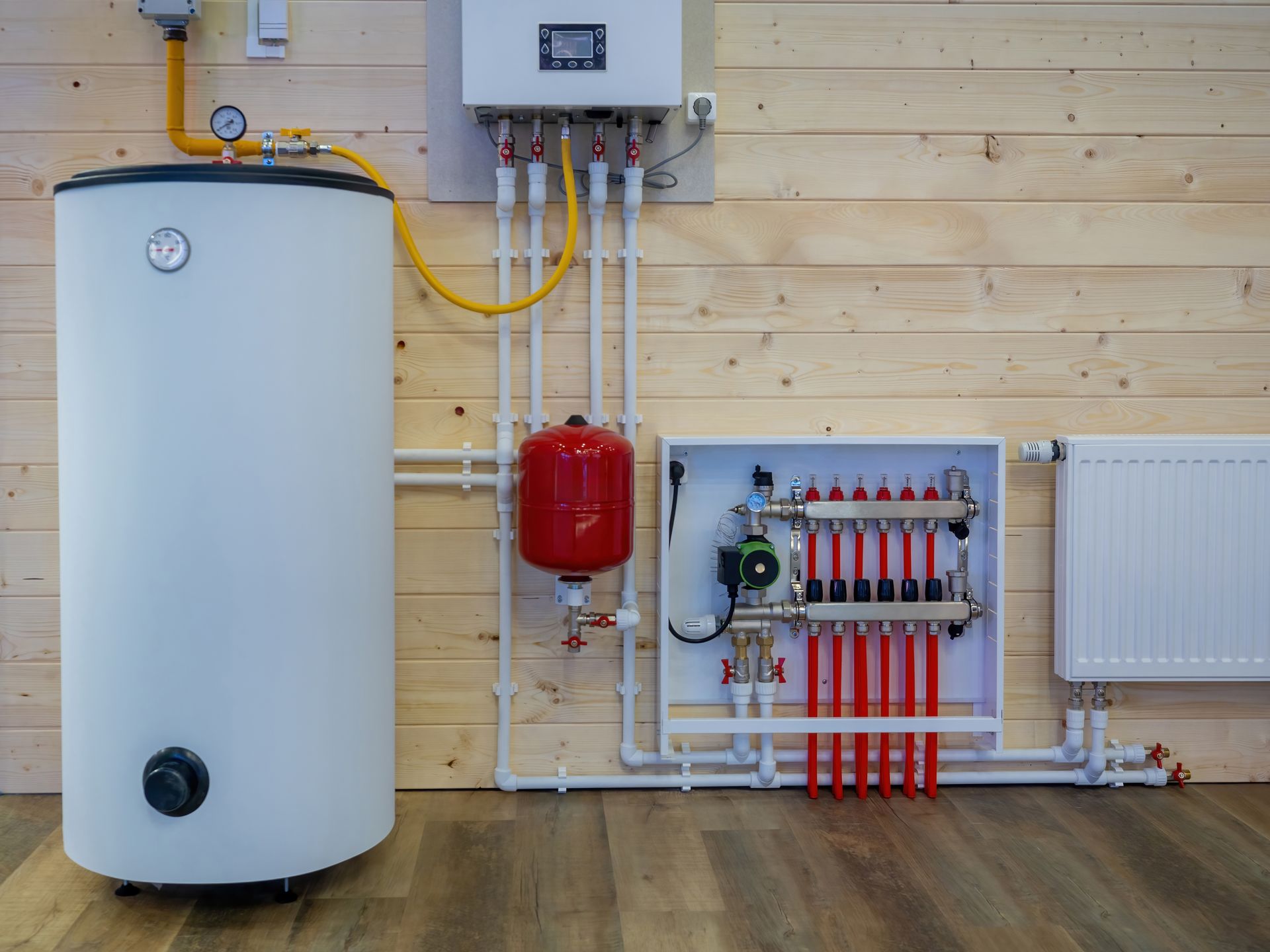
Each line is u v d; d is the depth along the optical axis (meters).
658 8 2.19
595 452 2.16
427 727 2.49
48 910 1.95
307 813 1.93
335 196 1.88
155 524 1.83
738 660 2.45
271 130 2.38
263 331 1.83
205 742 1.86
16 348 2.38
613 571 2.48
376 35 2.38
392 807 2.11
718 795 2.48
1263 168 2.51
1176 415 2.54
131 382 1.82
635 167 2.36
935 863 2.13
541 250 2.40
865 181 2.46
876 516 2.41
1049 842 2.23
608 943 1.83
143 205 1.80
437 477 2.41
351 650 1.97
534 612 2.48
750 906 1.96
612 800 2.45
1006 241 2.49
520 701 2.50
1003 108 2.47
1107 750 2.54
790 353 2.48
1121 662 2.45
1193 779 2.57
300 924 1.90
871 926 1.89
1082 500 2.42
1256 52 2.48
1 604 2.42
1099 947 1.83
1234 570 2.44
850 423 2.50
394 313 2.42
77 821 1.94
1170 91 2.48
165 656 1.85
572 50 2.19
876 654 2.54
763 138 2.44
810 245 2.46
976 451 2.51
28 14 2.34
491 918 1.92
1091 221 2.50
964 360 2.50
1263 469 2.43
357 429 1.95
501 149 2.34
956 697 2.54
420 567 2.46
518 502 2.26
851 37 2.44
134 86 2.36
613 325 2.46
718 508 2.48
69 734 1.95
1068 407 2.52
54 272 2.37
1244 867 2.13
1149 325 2.52
